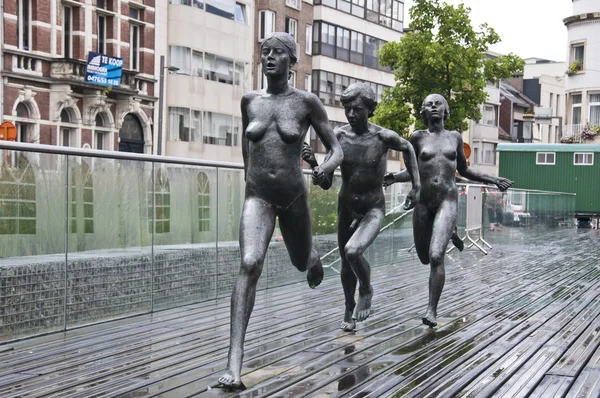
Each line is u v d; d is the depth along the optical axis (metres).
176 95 36.97
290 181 5.93
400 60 31.97
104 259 7.86
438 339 7.25
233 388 5.31
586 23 50.16
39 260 7.11
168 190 8.73
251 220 5.82
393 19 53.00
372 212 7.58
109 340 6.96
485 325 8.08
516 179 40.72
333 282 11.51
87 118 32.41
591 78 50.16
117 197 8.01
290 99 6.00
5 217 6.76
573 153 39.53
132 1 34.59
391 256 14.54
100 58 31.92
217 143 39.25
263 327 7.76
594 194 39.19
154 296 8.59
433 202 8.55
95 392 5.20
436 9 31.61
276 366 6.02
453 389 5.38
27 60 29.97
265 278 10.67
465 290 11.09
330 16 47.50
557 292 10.94
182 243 8.99
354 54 49.78
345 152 7.57
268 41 5.97
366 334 7.46
